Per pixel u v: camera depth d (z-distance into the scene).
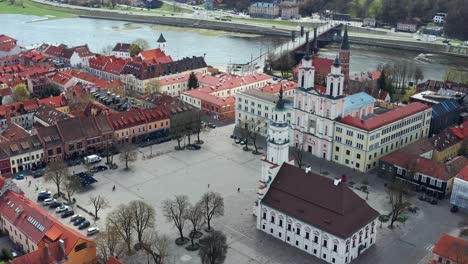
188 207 180.75
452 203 188.38
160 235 167.12
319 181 161.62
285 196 165.88
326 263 154.88
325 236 153.62
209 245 147.75
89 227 171.62
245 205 188.00
